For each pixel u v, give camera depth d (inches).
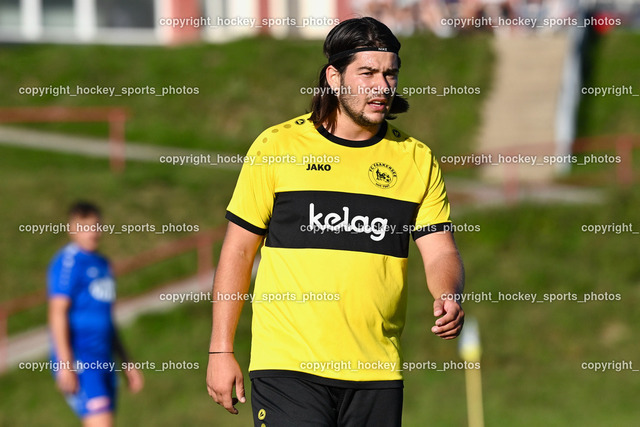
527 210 2361.0
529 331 1918.1
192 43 3919.8
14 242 2420.0
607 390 1685.5
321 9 3959.2
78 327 1109.1
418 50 3688.5
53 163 3026.6
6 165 3002.0
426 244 574.6
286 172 563.8
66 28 4158.5
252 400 562.6
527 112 3380.9
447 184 2856.8
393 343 566.9
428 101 3417.8
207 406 1632.6
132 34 4175.7
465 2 3848.4
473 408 1486.2
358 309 551.8
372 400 553.3
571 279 2103.8
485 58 3671.3
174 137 3321.9
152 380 1750.7
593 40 3905.0
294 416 541.3
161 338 1948.8
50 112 3442.4
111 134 3289.9
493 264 2169.0
